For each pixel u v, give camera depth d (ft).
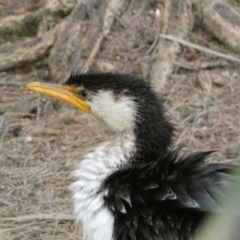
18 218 37.37
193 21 50.60
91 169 30.66
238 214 25.04
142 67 48.96
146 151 31.04
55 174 40.91
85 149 42.88
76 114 45.70
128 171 29.55
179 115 45.16
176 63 48.88
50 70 50.01
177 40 49.49
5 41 51.93
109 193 29.22
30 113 46.52
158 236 27.78
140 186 28.89
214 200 27.48
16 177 40.68
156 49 49.62
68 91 33.17
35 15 52.08
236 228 24.91
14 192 39.63
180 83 47.85
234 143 42.47
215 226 18.86
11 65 50.29
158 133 31.07
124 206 28.63
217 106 45.70
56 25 50.80
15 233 36.65
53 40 50.42
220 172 28.63
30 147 43.24
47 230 36.83
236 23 50.26
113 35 50.49
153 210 28.25
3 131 44.24
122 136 31.45
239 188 18.85
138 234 28.12
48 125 45.16
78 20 50.44
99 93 32.19
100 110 32.19
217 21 50.08
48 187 39.99
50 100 47.09
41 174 40.96
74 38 50.01
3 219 37.40
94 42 49.85
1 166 41.63
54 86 33.47
